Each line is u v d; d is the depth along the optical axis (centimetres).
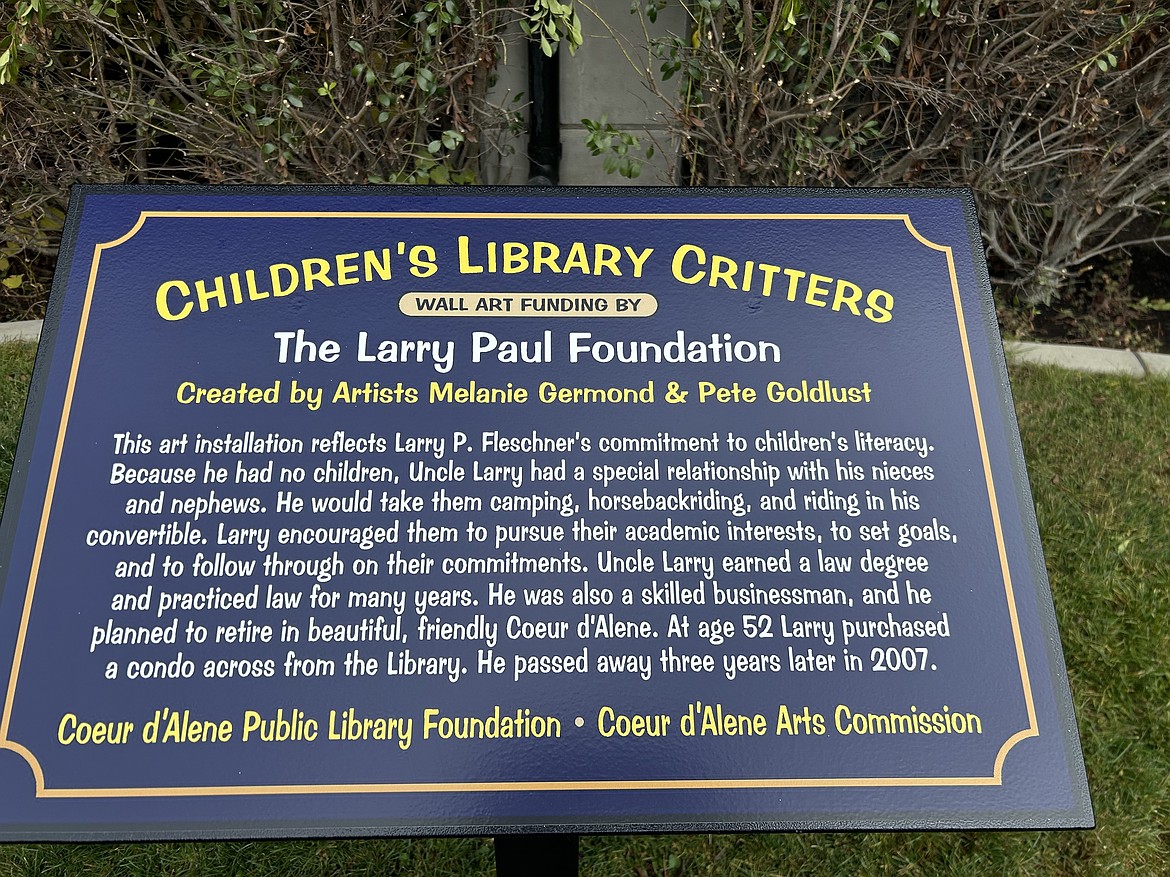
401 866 246
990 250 468
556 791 157
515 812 156
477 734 160
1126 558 321
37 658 161
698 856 250
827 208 205
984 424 187
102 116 388
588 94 420
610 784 158
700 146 400
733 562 173
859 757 161
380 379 187
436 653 164
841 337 194
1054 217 431
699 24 351
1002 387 191
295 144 370
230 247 195
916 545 176
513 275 197
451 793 156
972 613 171
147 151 410
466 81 379
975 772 161
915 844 252
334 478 177
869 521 178
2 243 421
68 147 391
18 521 170
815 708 164
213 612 166
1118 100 396
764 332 194
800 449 184
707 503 178
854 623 170
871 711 164
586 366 190
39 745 156
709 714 163
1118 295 465
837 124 399
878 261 201
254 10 342
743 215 204
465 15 363
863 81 373
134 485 175
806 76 369
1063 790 161
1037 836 253
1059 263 451
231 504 174
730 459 182
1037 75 380
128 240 194
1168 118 392
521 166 436
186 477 176
